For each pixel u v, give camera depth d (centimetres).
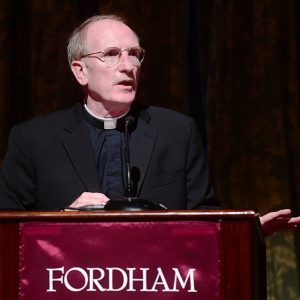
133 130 867
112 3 1479
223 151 1476
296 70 1483
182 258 582
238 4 1502
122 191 841
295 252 1422
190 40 1546
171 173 852
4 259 595
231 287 577
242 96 1485
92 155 845
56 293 588
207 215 582
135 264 586
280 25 1491
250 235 578
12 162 866
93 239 590
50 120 881
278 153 1463
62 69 1498
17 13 1520
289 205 1450
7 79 1472
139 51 855
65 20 1506
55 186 835
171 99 1477
